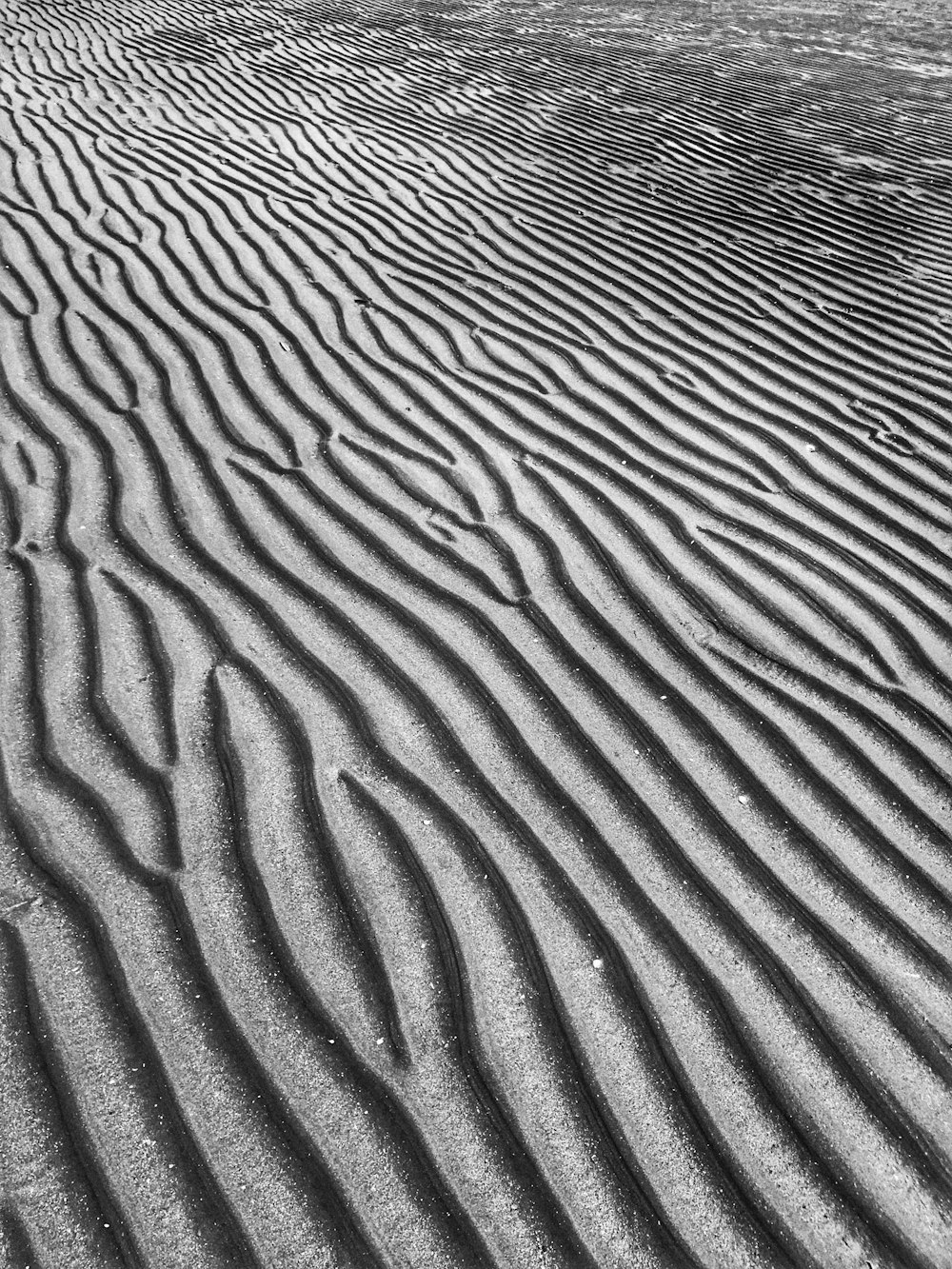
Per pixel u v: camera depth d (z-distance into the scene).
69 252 5.75
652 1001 2.20
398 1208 1.84
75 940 2.22
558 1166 1.92
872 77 11.52
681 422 4.55
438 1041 2.10
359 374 4.75
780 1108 2.03
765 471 4.21
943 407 4.82
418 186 7.33
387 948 2.27
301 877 2.41
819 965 2.29
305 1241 1.78
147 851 2.43
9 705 2.80
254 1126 1.94
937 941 2.35
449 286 5.78
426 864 2.46
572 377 4.88
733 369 5.06
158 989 2.15
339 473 3.98
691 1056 2.10
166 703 2.85
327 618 3.22
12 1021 2.07
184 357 4.75
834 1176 1.94
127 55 10.44
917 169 8.33
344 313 5.34
